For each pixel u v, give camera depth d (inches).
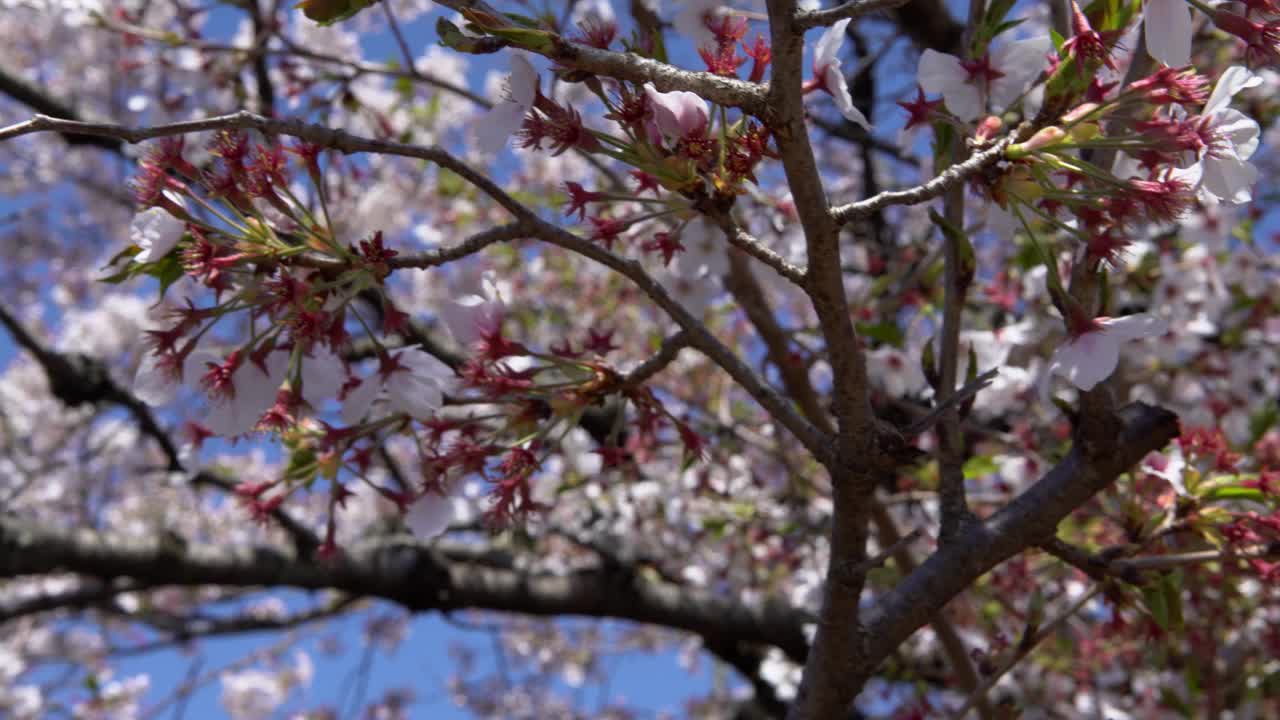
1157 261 170.9
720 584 216.1
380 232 67.9
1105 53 65.6
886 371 137.1
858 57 224.8
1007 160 65.7
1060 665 157.8
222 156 67.6
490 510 78.7
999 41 76.3
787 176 60.6
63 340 263.4
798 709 77.3
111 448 275.4
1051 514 80.9
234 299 67.9
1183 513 88.0
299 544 205.5
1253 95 171.3
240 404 72.1
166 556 199.9
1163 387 180.9
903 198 63.6
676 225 79.2
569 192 72.1
